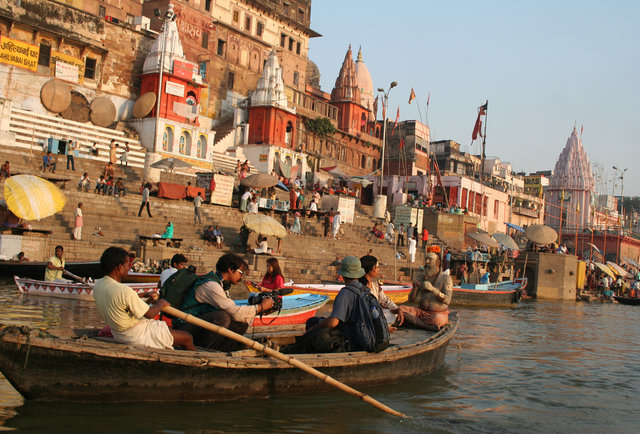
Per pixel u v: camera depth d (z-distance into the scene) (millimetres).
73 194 23297
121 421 6340
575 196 73312
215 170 38094
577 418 7934
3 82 31344
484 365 11234
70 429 6031
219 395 7195
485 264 36688
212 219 27344
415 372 9289
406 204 45562
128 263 7004
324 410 7316
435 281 11297
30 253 18750
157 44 36969
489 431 7074
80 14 34812
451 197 50688
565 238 69312
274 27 52000
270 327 10305
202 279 8016
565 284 37875
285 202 30734
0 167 22484
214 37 45469
